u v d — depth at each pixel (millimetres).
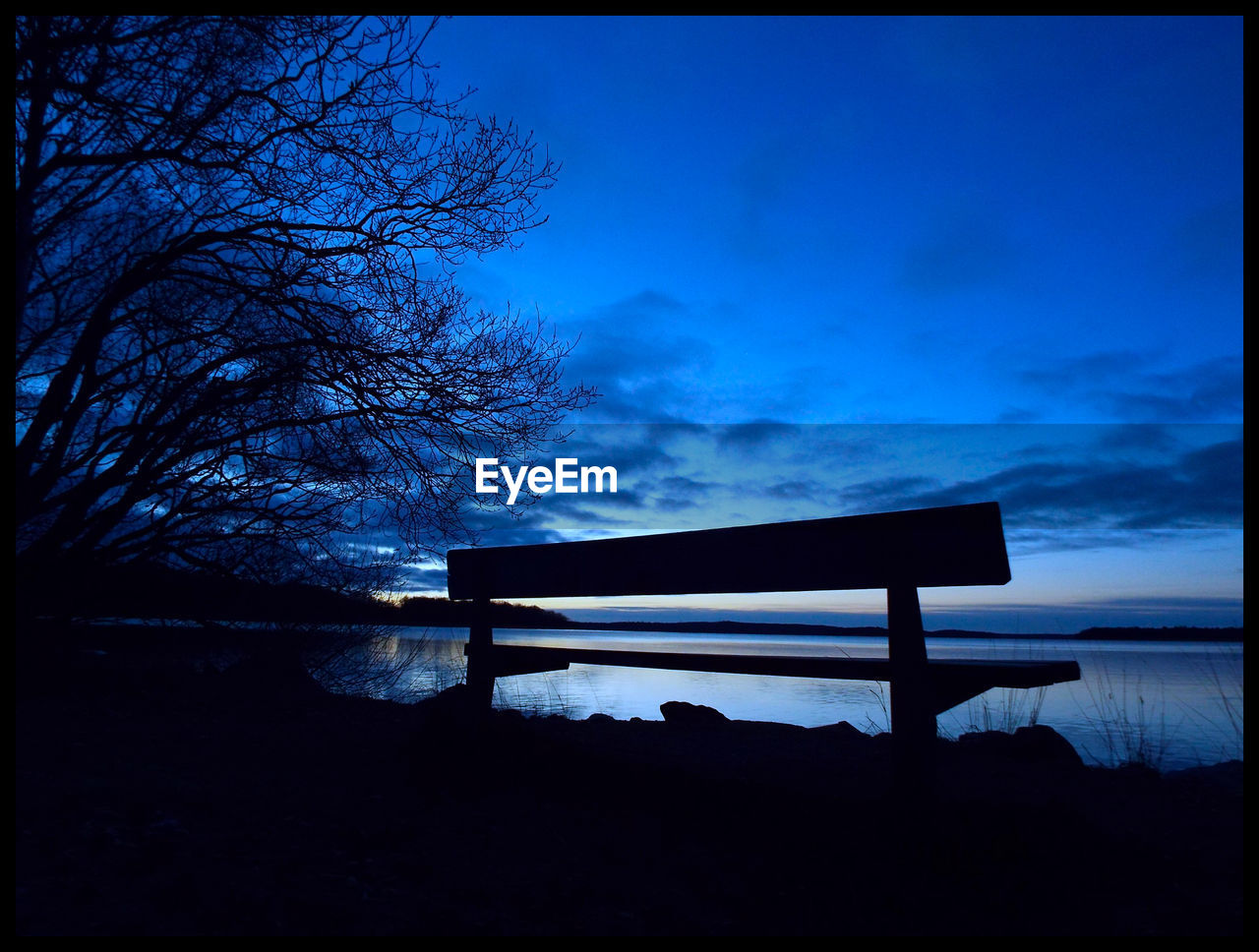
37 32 4629
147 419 5660
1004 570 2514
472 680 4156
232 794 3240
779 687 14062
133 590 6395
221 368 5930
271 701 5848
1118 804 3422
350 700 6184
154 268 5281
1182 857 2684
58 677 5605
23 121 4883
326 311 5645
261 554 6488
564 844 2781
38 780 3207
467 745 3865
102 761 3631
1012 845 2570
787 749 4637
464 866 2545
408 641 8016
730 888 2395
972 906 2248
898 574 2783
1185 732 7836
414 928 2062
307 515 6324
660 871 2543
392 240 5535
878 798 3379
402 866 2492
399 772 3697
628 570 3609
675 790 3393
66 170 5293
